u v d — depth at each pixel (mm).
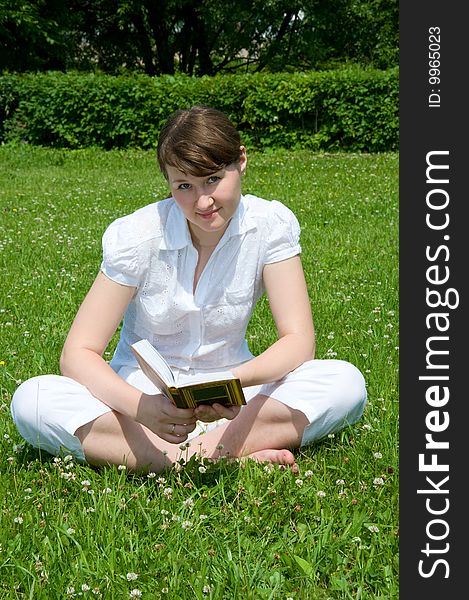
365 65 29797
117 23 27625
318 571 2383
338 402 3004
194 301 3057
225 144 2689
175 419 2762
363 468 2979
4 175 13320
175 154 2674
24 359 4383
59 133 17859
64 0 24969
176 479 2881
